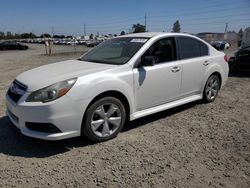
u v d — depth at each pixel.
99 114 4.22
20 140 4.40
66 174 3.45
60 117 3.86
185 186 3.22
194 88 5.83
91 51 5.70
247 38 12.58
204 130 4.87
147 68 4.79
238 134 4.71
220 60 6.45
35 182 3.29
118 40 5.53
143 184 3.25
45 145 4.23
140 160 3.79
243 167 3.64
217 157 3.90
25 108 3.87
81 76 4.08
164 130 4.85
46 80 4.00
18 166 3.64
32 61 19.77
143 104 4.84
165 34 5.34
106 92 4.30
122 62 4.68
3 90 7.93
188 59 5.60
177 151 4.07
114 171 3.52
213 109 6.05
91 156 3.90
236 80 9.62
